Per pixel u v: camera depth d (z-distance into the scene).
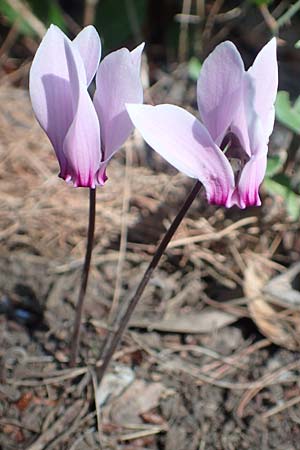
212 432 0.20
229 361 0.22
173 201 0.25
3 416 0.20
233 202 0.15
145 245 0.24
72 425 0.20
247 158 0.15
